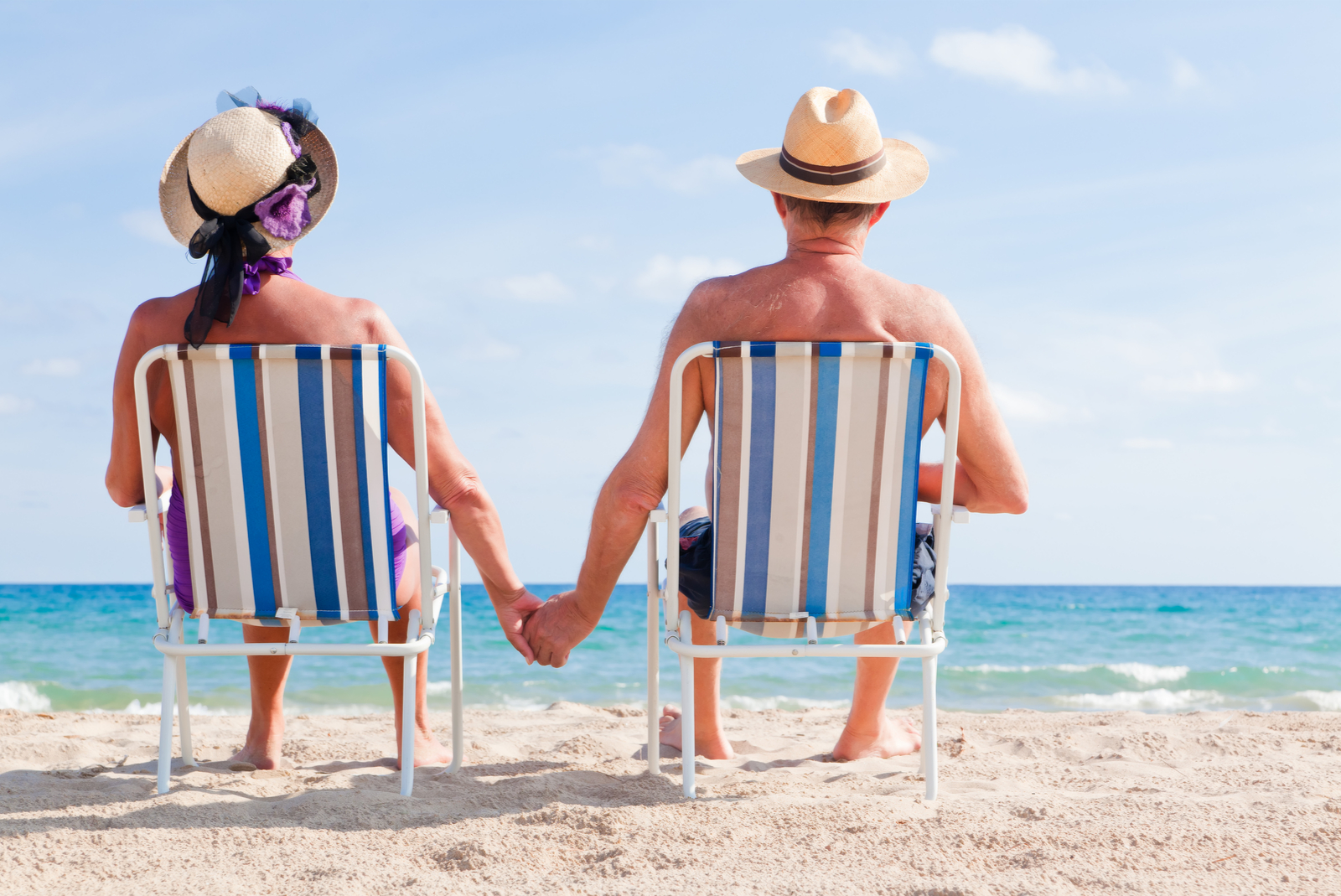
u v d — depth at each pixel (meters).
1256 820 1.94
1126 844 1.78
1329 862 1.68
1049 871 1.63
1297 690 9.20
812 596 2.21
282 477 2.19
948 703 8.09
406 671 2.27
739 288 2.27
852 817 1.99
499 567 2.52
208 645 2.23
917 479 2.18
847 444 2.14
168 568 2.49
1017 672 10.55
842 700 8.16
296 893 1.62
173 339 2.29
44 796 2.26
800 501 2.16
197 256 2.24
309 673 10.20
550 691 9.34
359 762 3.00
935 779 2.22
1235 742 3.27
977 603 36.31
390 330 2.37
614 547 2.41
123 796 2.28
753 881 1.62
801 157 2.32
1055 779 2.67
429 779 2.57
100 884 1.67
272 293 2.30
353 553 2.23
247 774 2.66
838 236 2.35
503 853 1.81
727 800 2.17
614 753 3.21
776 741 3.47
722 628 2.22
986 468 2.31
